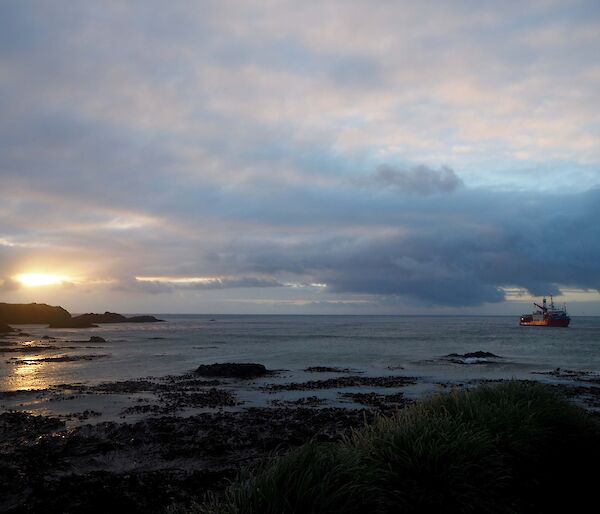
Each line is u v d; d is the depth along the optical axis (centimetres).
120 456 1023
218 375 2789
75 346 5272
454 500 588
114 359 3850
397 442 669
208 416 1535
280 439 1139
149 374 2911
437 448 630
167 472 906
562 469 757
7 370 3097
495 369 3111
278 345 5400
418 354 4200
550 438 790
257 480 548
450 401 922
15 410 1711
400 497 580
